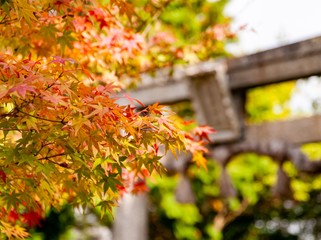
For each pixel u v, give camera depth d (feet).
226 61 17.04
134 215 19.80
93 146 6.57
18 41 8.71
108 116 6.62
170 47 13.08
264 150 17.12
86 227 33.83
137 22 12.01
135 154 7.29
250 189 34.22
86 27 9.69
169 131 6.99
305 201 38.60
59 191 9.45
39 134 6.56
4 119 6.59
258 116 38.88
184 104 28.86
